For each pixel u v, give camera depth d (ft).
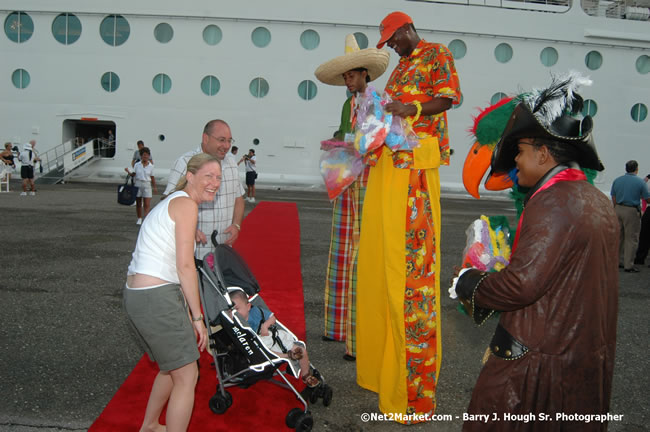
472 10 77.87
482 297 6.00
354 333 13.67
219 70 77.87
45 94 78.69
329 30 77.20
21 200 47.96
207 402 11.14
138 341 8.97
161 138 78.89
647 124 82.84
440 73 10.73
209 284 10.24
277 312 17.24
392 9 76.89
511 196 8.00
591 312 5.59
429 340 10.78
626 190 27.81
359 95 11.44
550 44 79.97
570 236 5.50
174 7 76.54
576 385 5.63
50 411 10.43
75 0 76.69
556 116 5.97
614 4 84.74
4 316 15.79
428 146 10.85
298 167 79.15
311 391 11.27
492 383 6.00
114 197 54.13
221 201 13.07
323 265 25.02
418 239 10.85
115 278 20.92
